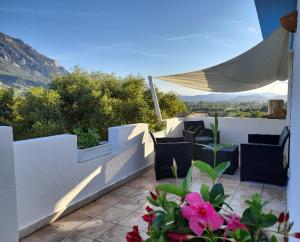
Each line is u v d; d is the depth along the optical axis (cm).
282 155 516
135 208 415
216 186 139
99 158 463
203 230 111
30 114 817
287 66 635
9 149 285
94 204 432
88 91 923
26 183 332
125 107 884
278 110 809
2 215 279
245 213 127
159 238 116
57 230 346
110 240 323
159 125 784
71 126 869
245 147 545
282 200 450
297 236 116
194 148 703
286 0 513
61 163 384
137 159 591
